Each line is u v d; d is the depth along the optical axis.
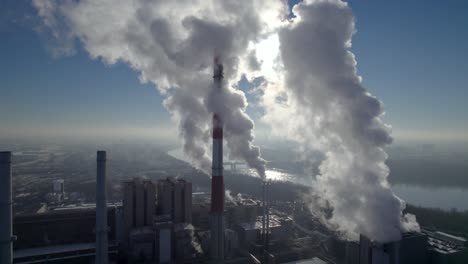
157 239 88.94
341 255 92.75
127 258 92.31
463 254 76.06
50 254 92.50
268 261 93.75
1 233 59.31
